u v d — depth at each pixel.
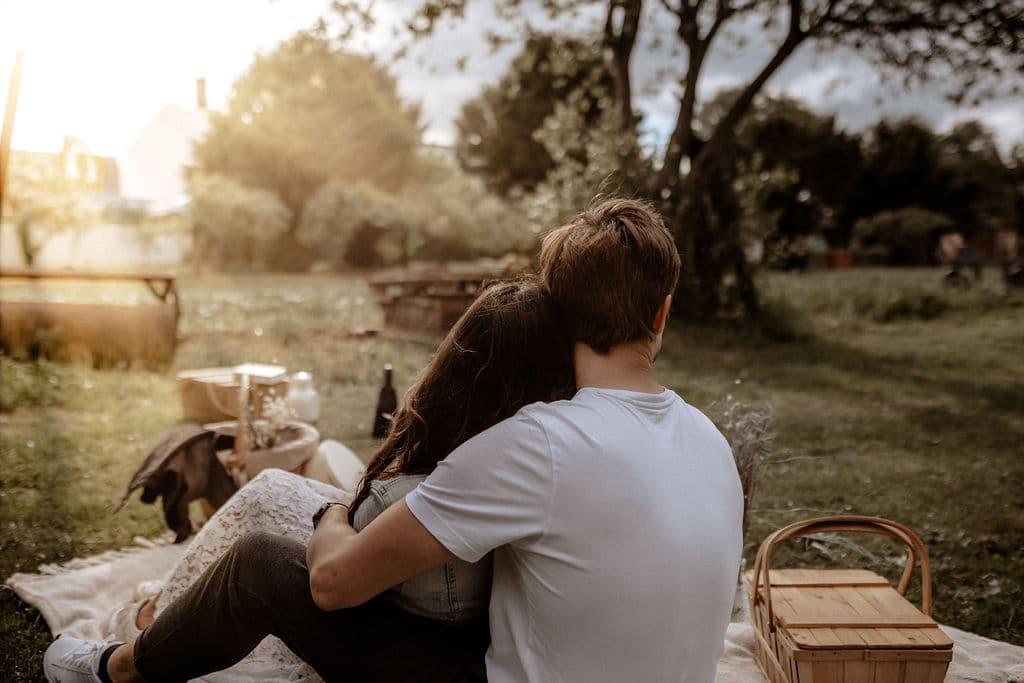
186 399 4.68
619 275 1.53
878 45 11.88
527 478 1.41
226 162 28.86
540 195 11.81
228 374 4.82
